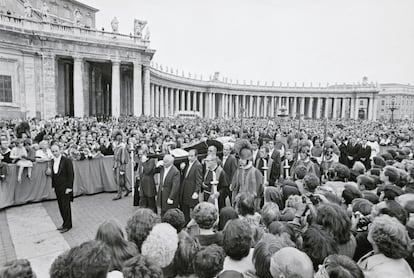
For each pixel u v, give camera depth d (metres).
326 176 11.84
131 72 55.78
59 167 9.09
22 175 11.64
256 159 12.23
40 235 8.80
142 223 4.57
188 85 85.69
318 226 4.34
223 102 98.56
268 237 4.23
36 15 48.78
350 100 110.12
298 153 13.51
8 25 36.78
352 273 3.07
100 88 54.81
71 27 42.56
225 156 11.42
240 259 4.01
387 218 3.95
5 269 2.83
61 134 20.02
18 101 38.84
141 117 43.81
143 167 10.51
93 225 9.73
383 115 139.62
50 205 11.78
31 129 25.25
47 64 40.72
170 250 3.78
